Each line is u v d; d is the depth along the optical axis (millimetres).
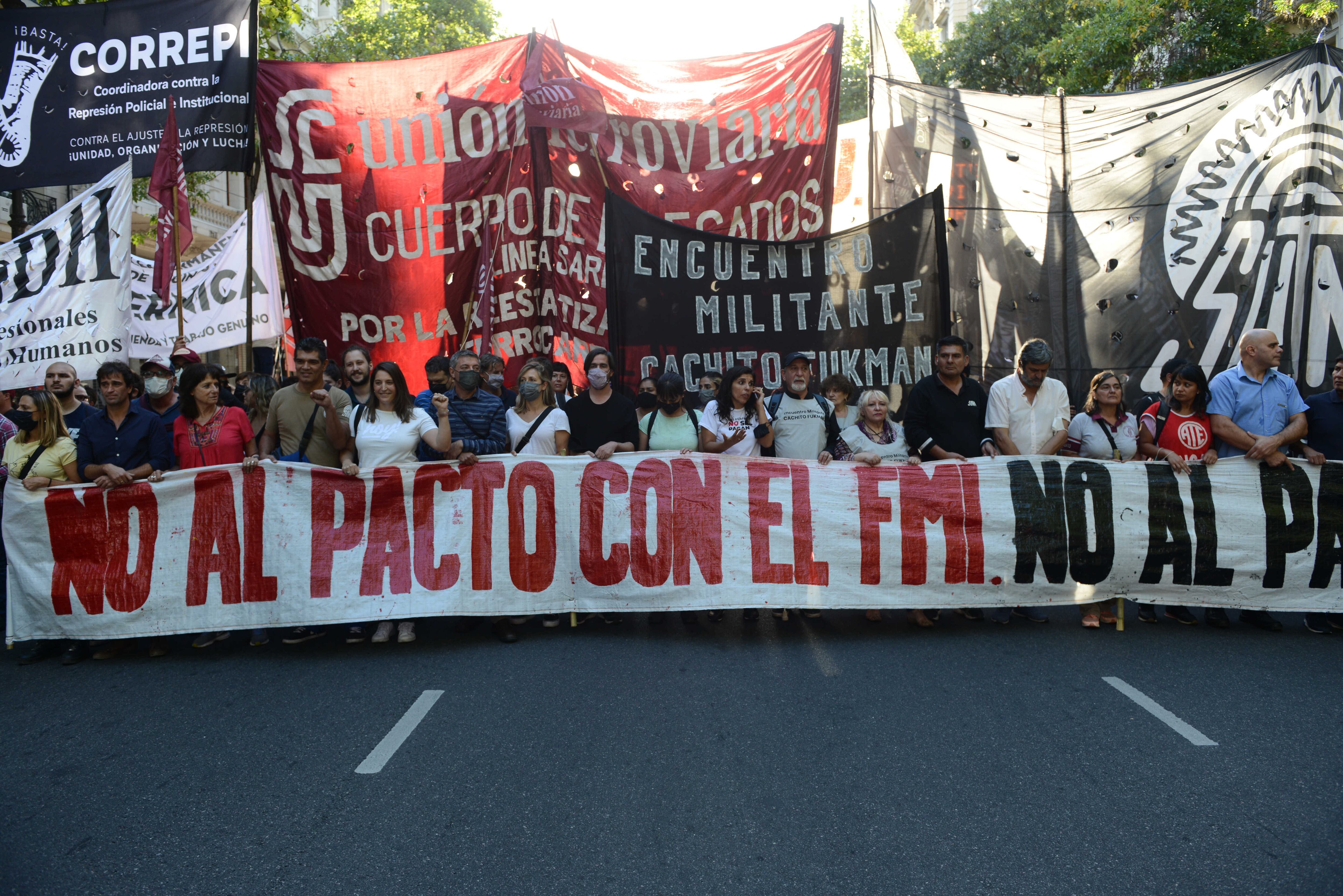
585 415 6180
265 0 14031
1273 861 2941
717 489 5859
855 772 3619
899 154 8695
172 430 5918
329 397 5688
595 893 2775
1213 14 14789
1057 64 18547
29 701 4660
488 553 5750
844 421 6352
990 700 4441
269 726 4203
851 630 5816
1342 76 8172
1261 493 5891
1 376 7031
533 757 3771
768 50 8859
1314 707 4340
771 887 2801
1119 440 6230
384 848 3059
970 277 8547
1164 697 4484
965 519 5871
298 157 8484
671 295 7215
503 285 8625
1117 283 8430
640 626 5977
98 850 3086
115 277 7141
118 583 5512
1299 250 8180
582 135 8625
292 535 5621
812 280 7215
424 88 8539
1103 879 2834
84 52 8312
